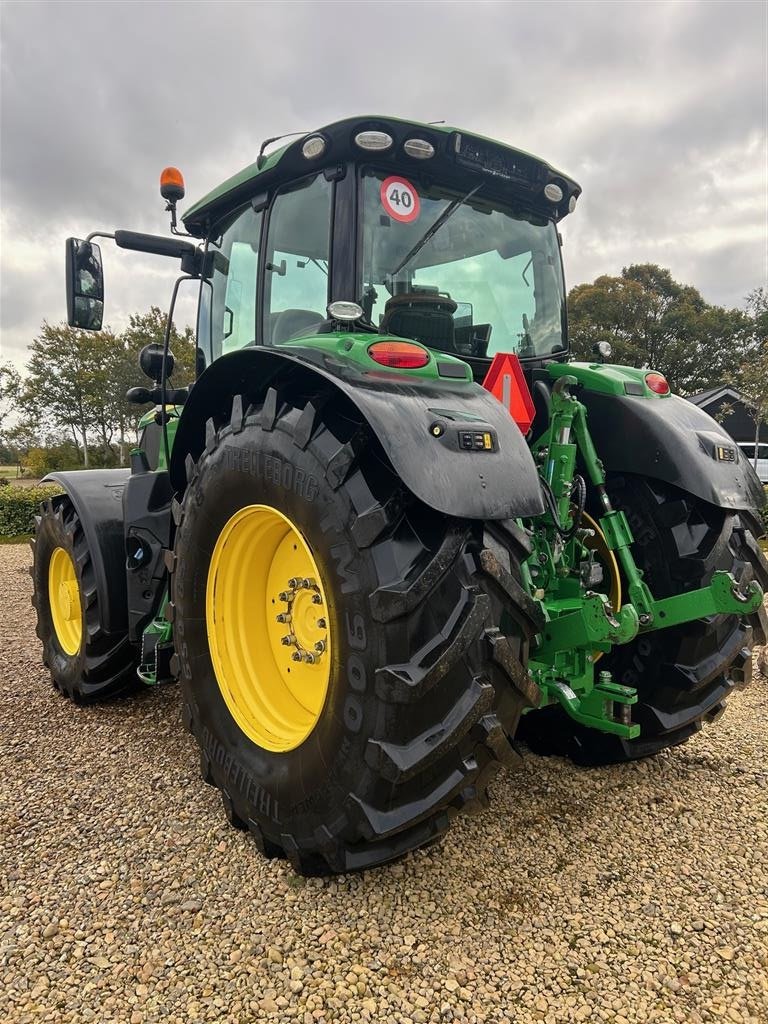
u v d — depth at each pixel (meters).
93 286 3.11
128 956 1.86
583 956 1.86
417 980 1.77
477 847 2.36
